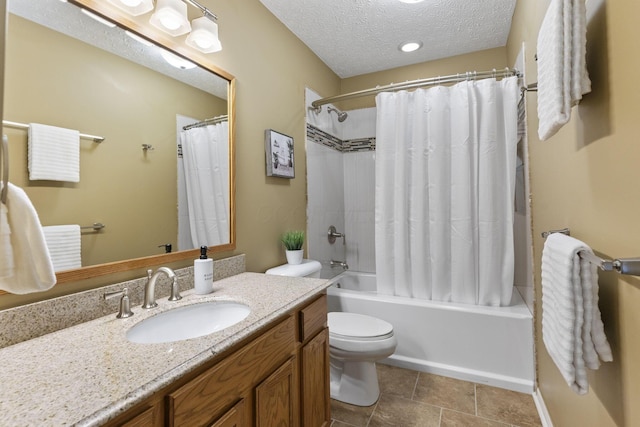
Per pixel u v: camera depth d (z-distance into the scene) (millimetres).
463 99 2074
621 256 679
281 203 2100
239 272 1648
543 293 1014
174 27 1297
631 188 632
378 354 1660
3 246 708
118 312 1033
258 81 1891
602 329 742
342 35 2336
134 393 601
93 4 1045
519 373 1812
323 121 2744
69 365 702
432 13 2094
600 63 764
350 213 3137
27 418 524
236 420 852
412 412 1646
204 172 1483
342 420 1594
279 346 1072
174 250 1326
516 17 1992
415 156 2225
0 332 802
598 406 875
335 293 2336
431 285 2201
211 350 779
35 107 909
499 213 2004
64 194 970
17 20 876
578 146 950
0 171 715
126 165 1149
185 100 1393
